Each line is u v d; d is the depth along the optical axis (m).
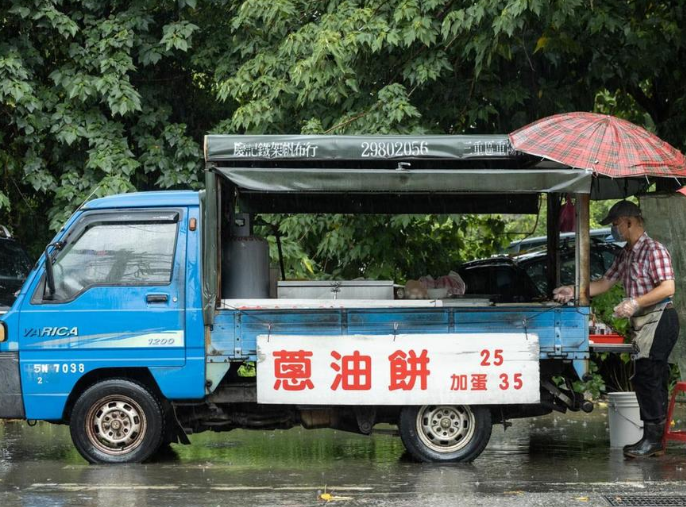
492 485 7.82
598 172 8.41
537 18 12.21
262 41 14.30
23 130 15.00
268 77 13.60
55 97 14.80
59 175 15.45
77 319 8.73
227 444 10.42
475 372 8.62
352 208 10.64
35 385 8.73
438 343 8.62
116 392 8.77
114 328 8.71
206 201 8.67
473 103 13.19
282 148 8.70
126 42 14.55
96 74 14.95
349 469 8.68
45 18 14.43
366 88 13.38
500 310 8.68
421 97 13.56
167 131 15.17
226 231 9.31
